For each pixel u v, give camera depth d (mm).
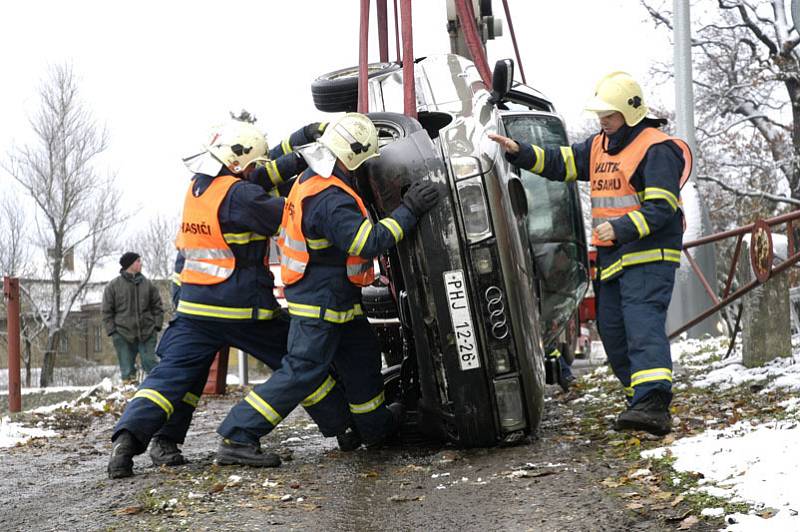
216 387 10664
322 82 7262
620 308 5883
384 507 4453
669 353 5547
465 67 6402
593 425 6078
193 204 5633
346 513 4371
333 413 5816
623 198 5680
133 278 13508
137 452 5469
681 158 5648
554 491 4395
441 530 3998
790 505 3658
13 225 37219
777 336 7875
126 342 13500
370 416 5781
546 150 5840
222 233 5551
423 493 4660
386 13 7852
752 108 25859
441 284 5348
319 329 5406
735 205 27469
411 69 5781
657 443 5129
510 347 5387
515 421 5438
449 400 5461
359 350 5734
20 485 5469
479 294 5348
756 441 4621
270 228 5496
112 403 9766
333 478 5141
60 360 39906
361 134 5293
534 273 6668
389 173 5398
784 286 7902
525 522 3971
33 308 36875
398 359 7590
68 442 7301
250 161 5617
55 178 36469
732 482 4062
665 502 3986
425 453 5812
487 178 5379
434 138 5836
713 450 4629
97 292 45281
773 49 25141
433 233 5336
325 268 5426
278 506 4523
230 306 5594
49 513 4633
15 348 10438
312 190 5301
